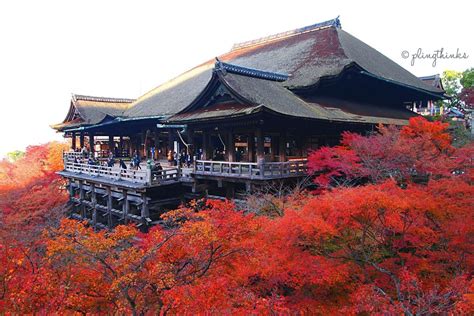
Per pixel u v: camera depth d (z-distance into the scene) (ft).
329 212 33.30
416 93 121.08
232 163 63.62
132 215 76.23
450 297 27.78
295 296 32.86
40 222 80.07
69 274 29.48
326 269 31.09
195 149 98.48
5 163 128.16
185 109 78.64
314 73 91.86
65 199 101.24
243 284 30.68
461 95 106.22
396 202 31.73
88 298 29.30
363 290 30.45
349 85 102.12
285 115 60.54
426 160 48.29
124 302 27.45
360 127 86.07
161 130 113.91
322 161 55.52
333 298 32.91
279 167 60.95
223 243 30.14
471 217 34.68
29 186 107.45
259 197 55.21
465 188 37.40
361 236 38.47
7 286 29.91
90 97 142.51
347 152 54.39
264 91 71.92
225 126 69.72
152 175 70.95
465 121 110.73
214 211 35.88
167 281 27.02
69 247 28.71
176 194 78.38
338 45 105.29
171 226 45.83
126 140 147.43
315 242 33.71
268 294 33.58
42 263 34.40
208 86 72.13
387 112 107.86
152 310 28.09
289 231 32.01
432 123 56.90
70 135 144.97
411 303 30.71
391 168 50.44
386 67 118.52
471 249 33.47
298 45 120.37
